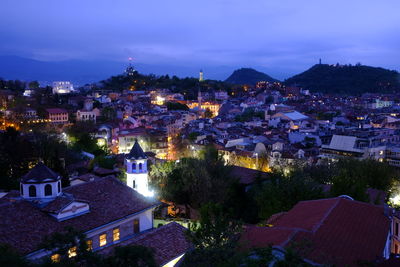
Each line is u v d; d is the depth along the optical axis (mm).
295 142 122812
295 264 19969
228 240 24688
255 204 59750
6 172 69250
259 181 67062
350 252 26875
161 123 169000
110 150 120938
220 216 27219
